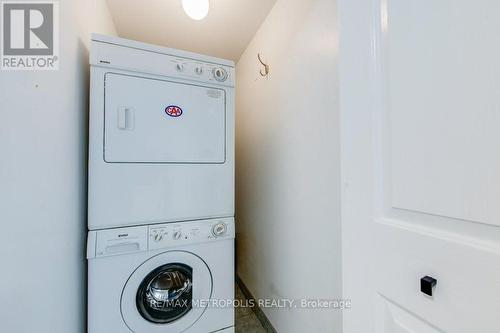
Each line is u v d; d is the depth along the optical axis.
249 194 2.12
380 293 0.58
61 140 0.91
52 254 0.84
